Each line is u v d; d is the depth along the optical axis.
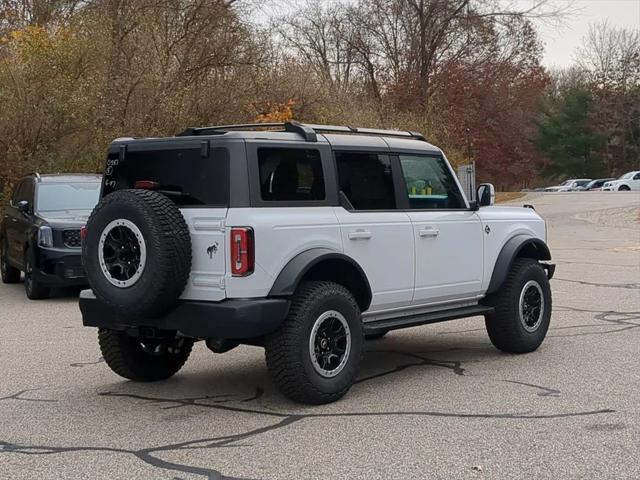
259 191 5.82
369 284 6.46
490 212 7.84
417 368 7.36
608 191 51.28
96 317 6.33
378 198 6.73
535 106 68.75
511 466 4.64
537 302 7.96
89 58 19.61
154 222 5.64
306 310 5.88
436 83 41.47
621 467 4.60
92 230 5.91
